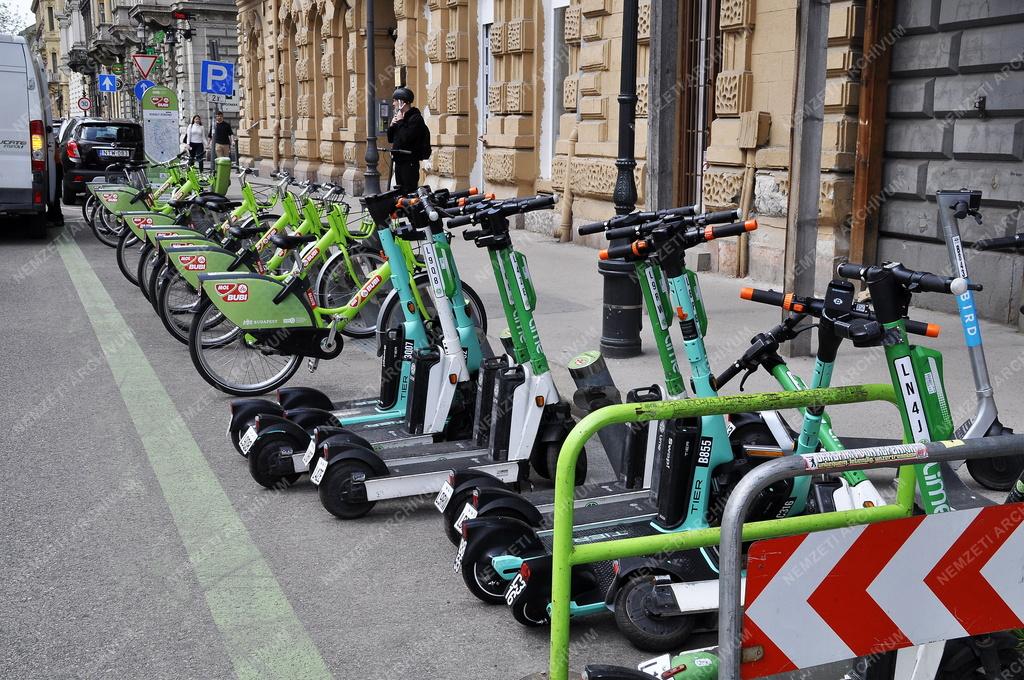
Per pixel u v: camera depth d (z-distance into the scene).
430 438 4.73
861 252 8.50
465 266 11.14
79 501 4.53
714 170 10.05
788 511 3.47
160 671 3.10
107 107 62.66
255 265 7.21
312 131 24.48
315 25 23.67
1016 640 2.50
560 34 13.48
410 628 3.38
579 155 12.35
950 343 6.71
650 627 3.14
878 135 8.32
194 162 12.09
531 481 4.68
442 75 16.30
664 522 3.35
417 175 11.14
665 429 3.35
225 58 39.22
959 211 3.79
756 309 8.12
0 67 12.96
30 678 3.05
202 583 3.71
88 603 3.54
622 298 6.59
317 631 3.35
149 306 9.37
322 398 5.25
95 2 56.94
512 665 3.14
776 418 3.95
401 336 5.10
